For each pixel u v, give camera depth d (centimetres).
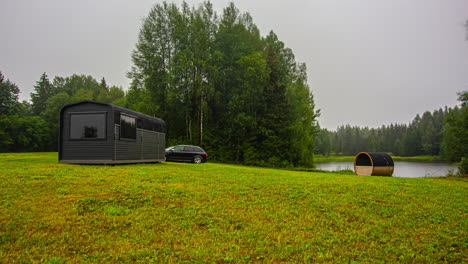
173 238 598
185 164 2139
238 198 942
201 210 783
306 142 4188
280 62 4603
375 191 1157
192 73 3781
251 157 3844
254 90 3853
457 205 962
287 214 789
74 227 623
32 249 513
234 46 3972
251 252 548
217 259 512
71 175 1130
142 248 543
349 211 836
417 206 927
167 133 3941
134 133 1770
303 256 539
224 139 4075
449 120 3797
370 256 546
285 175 1741
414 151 12269
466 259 541
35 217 661
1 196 786
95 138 1555
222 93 4075
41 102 8550
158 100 3781
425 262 528
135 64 3794
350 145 16212
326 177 1736
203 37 3806
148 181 1127
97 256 501
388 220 774
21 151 6544
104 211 730
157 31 3819
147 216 714
